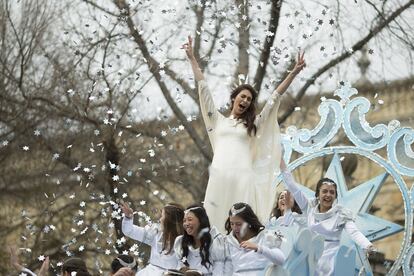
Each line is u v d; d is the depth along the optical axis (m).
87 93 26.31
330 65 27.70
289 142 19.64
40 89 28.03
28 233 27.67
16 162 28.67
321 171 31.09
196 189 29.94
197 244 15.36
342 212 16.72
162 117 24.64
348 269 16.67
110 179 26.64
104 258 26.33
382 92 33.16
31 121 28.23
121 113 26.64
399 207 36.72
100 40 25.38
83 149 27.11
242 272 15.09
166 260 15.78
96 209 26.34
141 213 18.94
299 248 15.62
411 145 19.61
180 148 30.70
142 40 25.25
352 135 19.20
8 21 28.83
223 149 16.84
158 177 28.30
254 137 16.95
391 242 35.84
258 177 16.84
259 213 16.64
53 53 28.02
